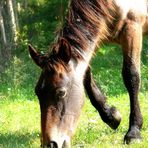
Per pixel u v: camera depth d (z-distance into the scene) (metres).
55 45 7.55
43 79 7.42
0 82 15.62
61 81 7.41
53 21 23.28
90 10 7.93
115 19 8.36
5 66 17.06
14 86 15.05
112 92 13.87
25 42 20.06
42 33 21.52
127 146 8.38
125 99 12.82
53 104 7.35
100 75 16.23
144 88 13.90
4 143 8.73
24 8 24.73
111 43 8.80
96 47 8.12
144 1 8.79
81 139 8.88
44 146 7.18
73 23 7.84
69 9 7.99
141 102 12.16
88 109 11.51
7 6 19.33
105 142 8.70
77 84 7.60
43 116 7.31
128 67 8.66
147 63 18.56
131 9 8.54
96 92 8.80
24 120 10.64
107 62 18.47
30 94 14.06
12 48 18.89
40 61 7.57
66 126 7.38
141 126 8.79
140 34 8.69
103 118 8.90
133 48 8.62
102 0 8.03
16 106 12.39
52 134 7.18
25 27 22.62
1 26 18.03
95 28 7.95
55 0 24.33
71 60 7.66
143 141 8.62
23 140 8.95
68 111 7.44
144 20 8.80
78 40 7.76
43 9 24.64
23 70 16.48
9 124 10.27
